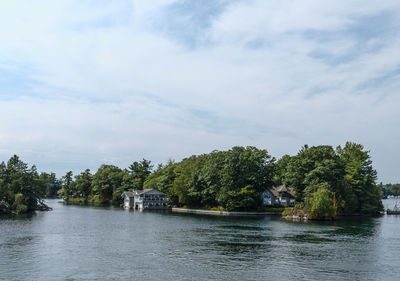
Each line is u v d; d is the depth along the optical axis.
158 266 46.53
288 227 91.94
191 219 116.88
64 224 95.31
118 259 50.44
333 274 43.44
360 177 148.12
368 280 41.19
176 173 183.88
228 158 143.88
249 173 142.50
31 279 40.34
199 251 56.62
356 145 163.25
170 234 76.62
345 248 60.19
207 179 152.25
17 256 51.62
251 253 55.22
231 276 42.16
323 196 116.06
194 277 41.62
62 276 41.59
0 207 130.50
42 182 167.25
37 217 116.38
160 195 190.88
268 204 171.88
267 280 40.78
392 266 47.62
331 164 140.75
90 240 67.00
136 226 92.94
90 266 46.25
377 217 135.00
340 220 117.50
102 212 150.75
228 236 73.62
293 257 52.53
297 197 150.25
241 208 147.25
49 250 56.31
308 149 155.12
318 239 70.00
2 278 40.66
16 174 145.25
